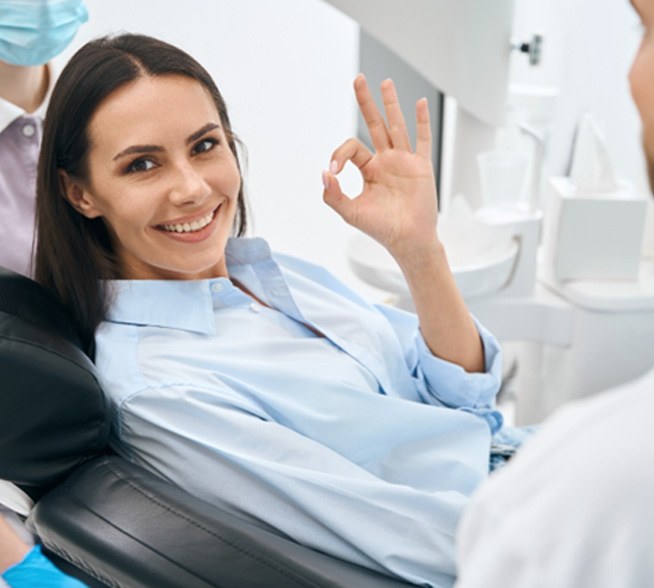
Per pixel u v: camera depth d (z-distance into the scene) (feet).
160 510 3.01
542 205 7.84
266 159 8.71
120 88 3.44
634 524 1.23
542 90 6.86
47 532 3.10
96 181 3.54
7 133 4.37
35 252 4.07
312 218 9.22
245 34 8.13
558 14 7.55
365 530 3.28
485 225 6.31
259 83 8.40
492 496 1.39
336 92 8.97
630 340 6.23
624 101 7.59
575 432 1.34
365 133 9.29
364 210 3.97
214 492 3.34
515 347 8.11
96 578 3.16
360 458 3.82
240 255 4.15
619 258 6.30
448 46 5.90
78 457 3.32
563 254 6.32
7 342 3.09
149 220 3.53
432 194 3.99
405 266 4.08
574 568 1.26
